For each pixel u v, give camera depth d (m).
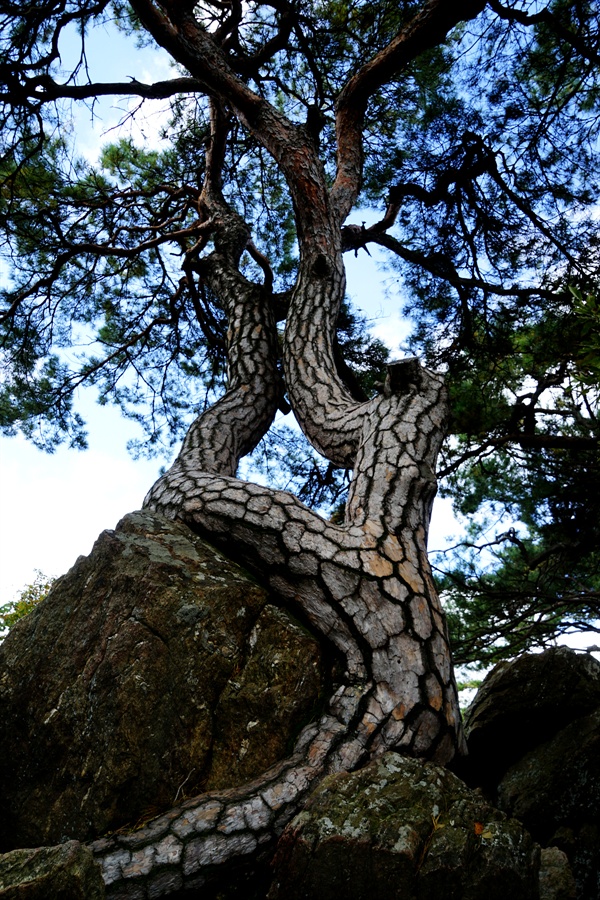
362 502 3.38
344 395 4.54
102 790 2.43
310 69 7.75
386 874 2.02
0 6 5.51
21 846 2.53
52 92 6.05
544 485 7.23
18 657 2.92
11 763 2.69
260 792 2.39
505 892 2.03
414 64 7.11
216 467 4.16
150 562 2.94
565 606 7.70
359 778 2.31
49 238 7.25
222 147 7.51
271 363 5.36
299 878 2.09
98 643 2.77
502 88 6.70
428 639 2.88
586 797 2.94
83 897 1.86
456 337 7.88
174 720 2.58
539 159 7.01
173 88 6.39
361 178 6.46
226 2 7.26
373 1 6.77
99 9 5.80
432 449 3.70
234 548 3.20
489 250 7.52
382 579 2.96
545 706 3.33
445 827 2.13
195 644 2.71
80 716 2.62
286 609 3.00
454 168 7.18
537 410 8.00
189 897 2.29
